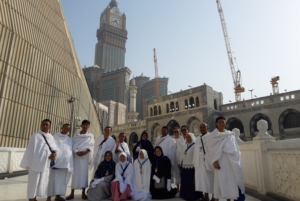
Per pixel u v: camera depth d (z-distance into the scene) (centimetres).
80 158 531
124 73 13375
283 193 436
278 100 2658
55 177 481
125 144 625
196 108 3209
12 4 1221
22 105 1231
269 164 498
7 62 1132
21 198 501
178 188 643
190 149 546
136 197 511
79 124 1947
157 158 557
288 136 2508
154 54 7844
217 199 423
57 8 1823
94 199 504
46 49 1539
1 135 1065
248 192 554
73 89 1933
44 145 446
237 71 5147
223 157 422
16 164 985
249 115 2898
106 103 10494
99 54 18675
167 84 14238
